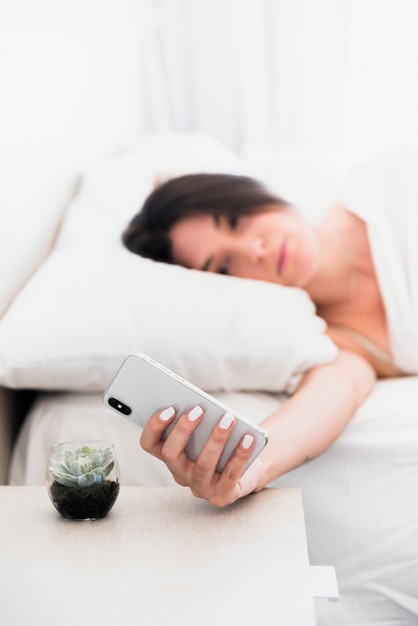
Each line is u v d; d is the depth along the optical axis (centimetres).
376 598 110
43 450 121
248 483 92
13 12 142
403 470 114
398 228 137
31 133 148
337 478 115
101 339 117
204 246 136
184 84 232
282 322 123
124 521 86
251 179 142
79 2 186
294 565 74
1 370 117
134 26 230
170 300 121
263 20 226
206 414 84
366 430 117
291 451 104
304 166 149
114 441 119
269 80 230
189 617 64
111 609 66
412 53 211
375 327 135
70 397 125
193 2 228
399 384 131
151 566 74
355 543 112
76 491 85
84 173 163
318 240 138
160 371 83
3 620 64
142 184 150
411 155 142
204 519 86
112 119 211
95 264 129
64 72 172
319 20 221
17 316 119
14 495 96
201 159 153
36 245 144
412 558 110
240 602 67
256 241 136
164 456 85
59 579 71
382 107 215
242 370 121
